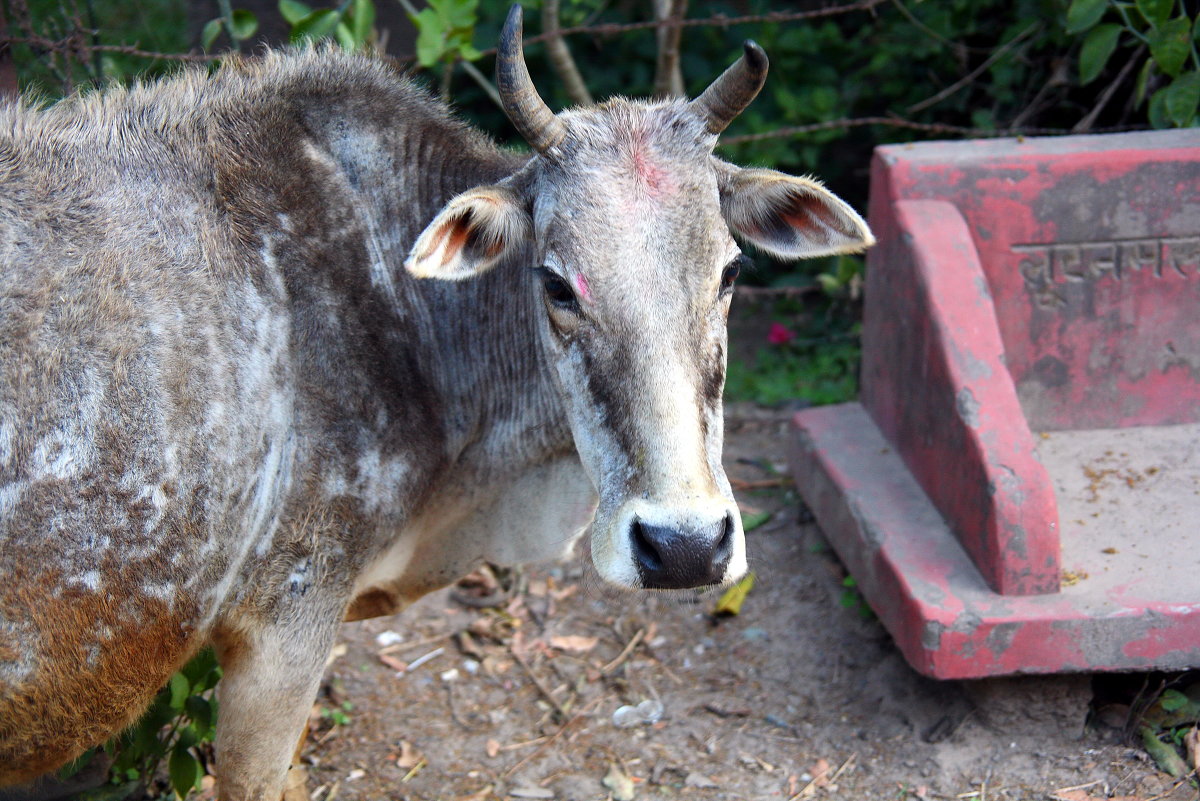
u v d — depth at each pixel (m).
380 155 3.28
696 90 6.55
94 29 4.66
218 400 2.82
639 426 2.69
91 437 2.66
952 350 3.96
